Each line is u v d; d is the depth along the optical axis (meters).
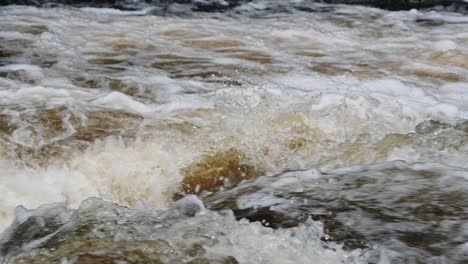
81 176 8.85
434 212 7.00
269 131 10.10
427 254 6.18
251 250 6.13
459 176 7.94
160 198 8.95
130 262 5.71
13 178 8.57
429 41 16.23
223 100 11.14
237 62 13.85
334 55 14.72
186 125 10.09
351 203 7.32
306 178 8.23
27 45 14.52
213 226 6.51
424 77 13.35
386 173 8.15
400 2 20.84
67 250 5.92
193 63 13.68
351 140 9.95
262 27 17.16
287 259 6.04
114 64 13.46
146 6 19.98
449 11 20.06
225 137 9.80
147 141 9.52
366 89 12.31
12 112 10.12
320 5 20.44
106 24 16.84
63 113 10.19
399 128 10.49
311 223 6.79
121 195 8.91
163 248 5.99
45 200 8.45
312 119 10.43
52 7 19.12
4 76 12.34
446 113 11.33
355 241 6.43
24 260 5.83
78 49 14.43
